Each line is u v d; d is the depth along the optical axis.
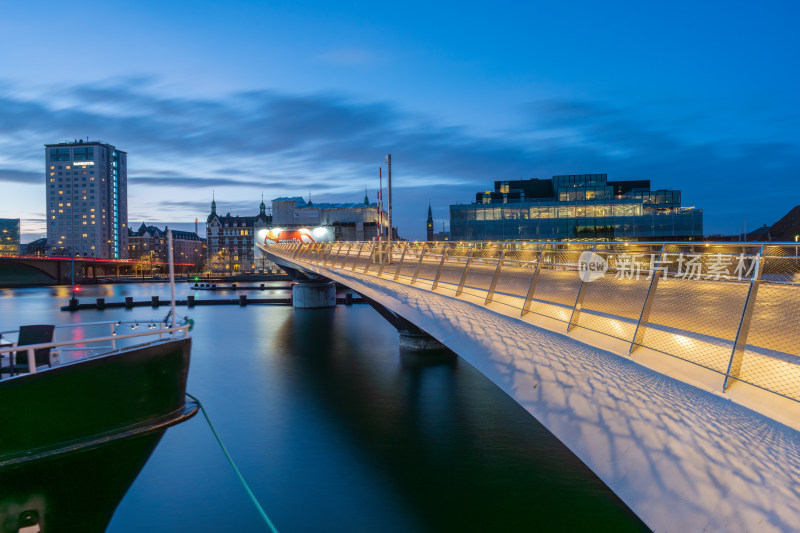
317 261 44.78
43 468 10.98
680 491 6.24
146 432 12.42
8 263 150.62
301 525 14.69
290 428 22.64
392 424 22.92
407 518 14.79
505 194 111.75
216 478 17.75
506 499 15.76
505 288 19.05
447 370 33.34
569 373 9.46
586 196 95.31
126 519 15.16
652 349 8.54
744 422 6.15
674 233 89.12
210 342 46.28
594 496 15.74
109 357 11.98
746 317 6.96
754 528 5.43
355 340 46.47
